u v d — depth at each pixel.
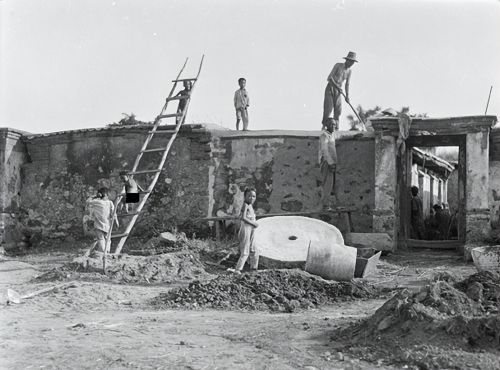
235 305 9.45
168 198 18.97
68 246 19.55
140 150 18.36
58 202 20.72
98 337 7.07
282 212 18.06
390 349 6.04
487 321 5.97
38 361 5.99
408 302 6.57
